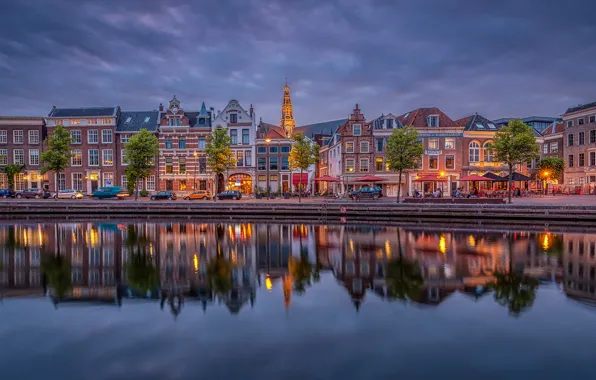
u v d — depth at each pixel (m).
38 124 61.66
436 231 28.36
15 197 55.88
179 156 60.59
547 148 69.38
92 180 61.97
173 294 12.91
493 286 13.58
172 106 61.03
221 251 20.64
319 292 13.01
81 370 7.92
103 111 63.53
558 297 12.33
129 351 8.70
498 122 91.38
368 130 57.53
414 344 9.01
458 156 56.50
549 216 33.69
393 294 12.72
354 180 54.12
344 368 7.95
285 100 159.25
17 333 9.70
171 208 42.84
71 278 15.10
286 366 8.03
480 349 8.77
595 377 7.63
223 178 61.12
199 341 9.20
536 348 8.80
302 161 49.72
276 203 40.97
